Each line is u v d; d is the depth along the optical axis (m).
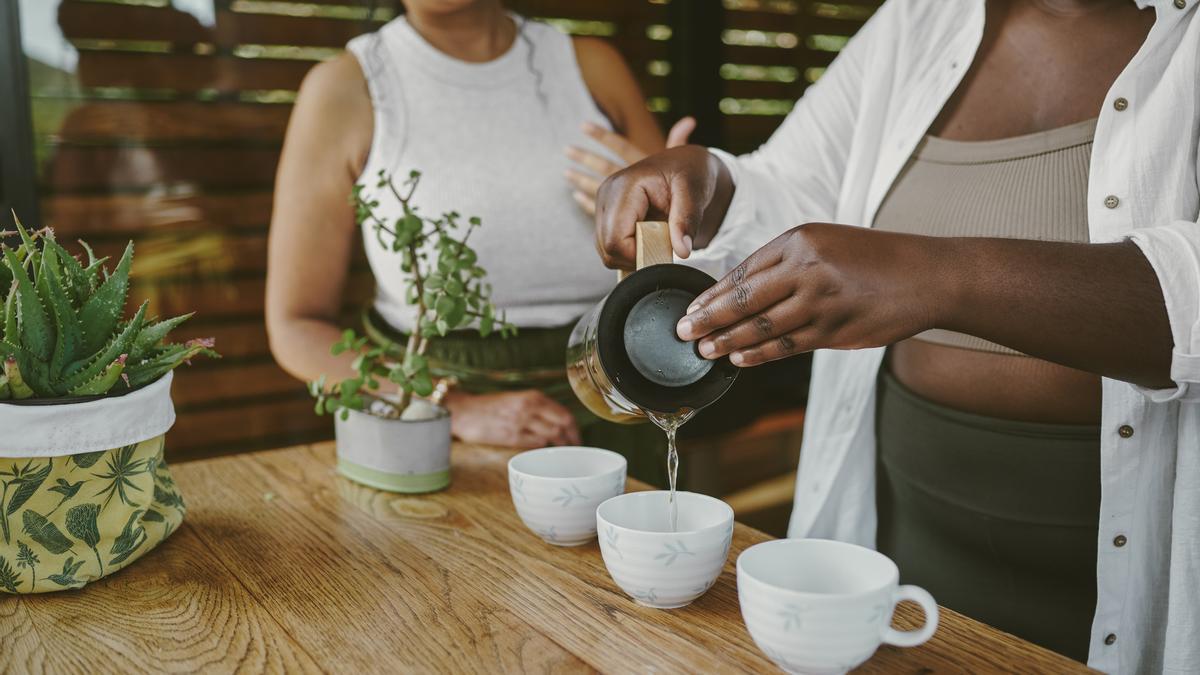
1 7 2.47
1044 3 1.23
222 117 2.80
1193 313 0.88
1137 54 1.12
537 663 0.88
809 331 0.87
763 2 3.43
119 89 2.66
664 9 3.28
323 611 0.99
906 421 1.34
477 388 1.76
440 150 1.83
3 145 2.52
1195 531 1.12
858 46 1.50
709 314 0.88
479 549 1.15
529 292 1.88
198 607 1.01
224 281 2.88
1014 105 1.25
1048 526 1.21
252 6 2.78
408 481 1.34
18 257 1.11
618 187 1.16
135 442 1.08
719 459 3.20
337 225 1.87
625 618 0.98
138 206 2.73
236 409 2.94
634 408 0.99
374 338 1.87
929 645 0.92
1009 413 1.21
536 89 1.91
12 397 1.03
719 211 1.36
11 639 0.94
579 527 1.12
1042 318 0.88
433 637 0.94
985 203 1.23
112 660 0.90
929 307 0.87
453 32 1.84
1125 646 1.18
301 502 1.32
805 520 1.50
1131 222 1.13
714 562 0.97
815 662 0.82
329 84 1.83
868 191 1.43
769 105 3.53
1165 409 1.12
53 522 1.03
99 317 1.09
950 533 1.32
